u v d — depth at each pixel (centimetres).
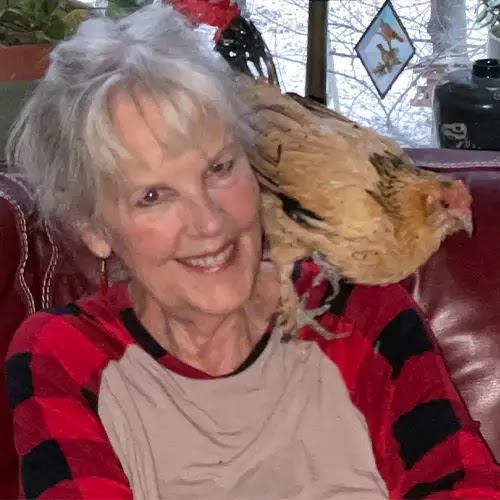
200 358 90
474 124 129
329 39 148
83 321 91
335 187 85
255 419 88
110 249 89
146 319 91
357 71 149
